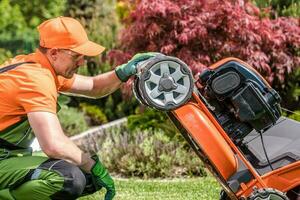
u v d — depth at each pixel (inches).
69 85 222.5
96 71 495.5
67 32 203.2
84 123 463.8
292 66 397.4
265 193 195.3
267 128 206.8
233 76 201.2
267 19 384.8
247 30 374.3
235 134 204.5
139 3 385.4
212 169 212.1
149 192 307.7
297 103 429.7
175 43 378.3
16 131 204.5
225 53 377.1
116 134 403.2
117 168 363.6
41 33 205.3
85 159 202.5
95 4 537.3
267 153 204.4
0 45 576.1
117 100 490.6
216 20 374.0
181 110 201.5
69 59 205.3
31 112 196.9
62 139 197.5
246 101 199.5
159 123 396.2
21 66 202.2
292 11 436.8
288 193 206.5
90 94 228.1
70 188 200.8
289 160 201.0
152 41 380.5
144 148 359.6
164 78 197.5
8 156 206.4
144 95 197.9
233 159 200.4
